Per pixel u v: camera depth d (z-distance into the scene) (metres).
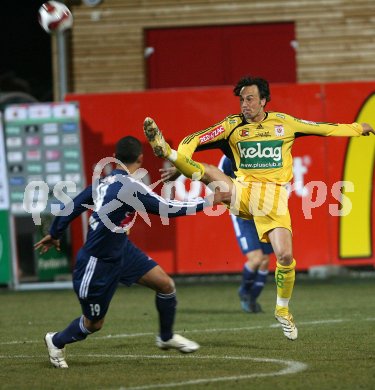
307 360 27.81
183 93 54.81
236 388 23.30
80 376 25.81
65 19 55.47
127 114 55.16
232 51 67.25
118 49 67.25
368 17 65.81
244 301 42.31
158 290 27.48
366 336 33.06
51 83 74.56
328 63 66.19
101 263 26.22
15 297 52.53
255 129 31.72
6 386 24.53
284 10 66.31
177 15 66.94
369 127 32.53
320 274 56.84
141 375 25.72
